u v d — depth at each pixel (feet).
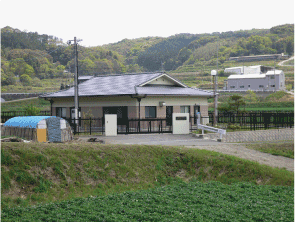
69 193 46.11
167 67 516.32
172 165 57.88
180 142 75.72
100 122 107.96
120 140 77.66
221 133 79.46
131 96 99.81
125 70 398.01
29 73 317.63
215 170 58.44
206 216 39.45
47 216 37.37
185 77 382.83
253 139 84.02
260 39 533.55
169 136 86.84
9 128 77.97
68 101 115.24
